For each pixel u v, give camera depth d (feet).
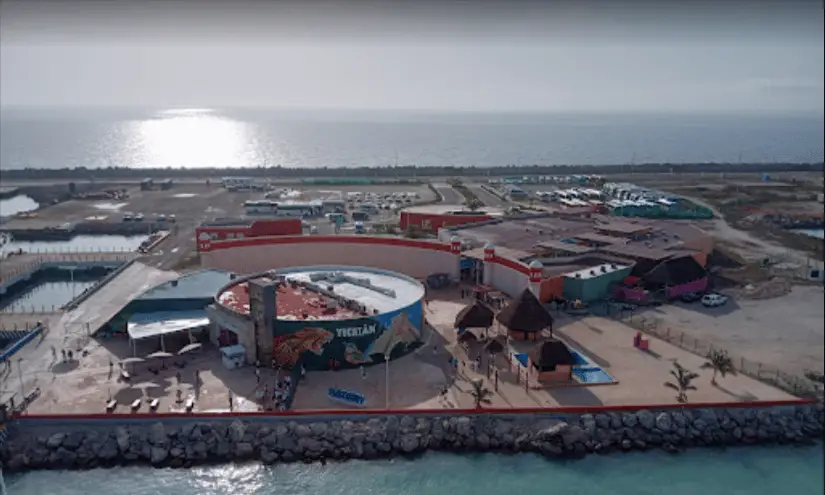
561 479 191.62
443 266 341.00
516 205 568.00
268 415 205.36
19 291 366.02
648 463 199.82
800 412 218.18
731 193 653.71
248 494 183.42
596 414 212.02
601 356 251.60
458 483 189.06
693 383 230.68
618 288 319.88
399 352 250.16
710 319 294.66
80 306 304.30
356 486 187.42
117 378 229.04
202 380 227.61
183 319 259.39
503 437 204.95
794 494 186.29
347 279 287.89
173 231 474.08
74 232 500.74
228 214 537.24
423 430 205.36
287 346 235.40
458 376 233.76
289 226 393.91
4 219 524.93
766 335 276.00
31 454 194.39
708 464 199.93
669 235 396.78
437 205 576.20
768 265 386.32
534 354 230.27
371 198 611.88
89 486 185.47
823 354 256.32
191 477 189.67
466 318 259.60
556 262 338.34
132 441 198.59
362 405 211.82
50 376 229.86
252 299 234.99
